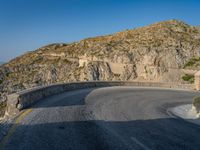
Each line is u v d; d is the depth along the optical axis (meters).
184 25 169.88
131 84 50.44
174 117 16.06
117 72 134.75
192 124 13.98
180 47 137.88
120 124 12.32
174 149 8.62
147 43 145.12
